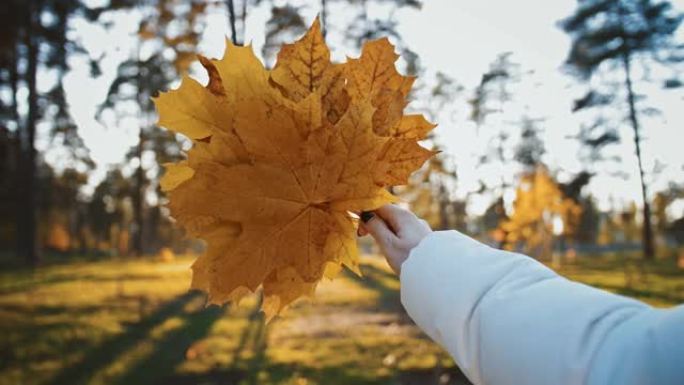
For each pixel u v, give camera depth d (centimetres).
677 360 45
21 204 2412
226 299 84
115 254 3700
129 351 814
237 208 81
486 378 59
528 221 1106
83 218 3969
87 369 721
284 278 85
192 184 81
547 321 54
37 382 662
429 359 727
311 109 81
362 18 1867
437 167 898
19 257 2378
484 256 66
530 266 63
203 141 87
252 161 81
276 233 82
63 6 2216
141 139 2777
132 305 1222
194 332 940
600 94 3002
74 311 1127
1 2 2059
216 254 82
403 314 1051
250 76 88
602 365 49
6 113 2339
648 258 2770
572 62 3008
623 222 4178
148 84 2611
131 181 3369
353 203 83
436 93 2780
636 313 51
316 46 89
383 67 90
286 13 1028
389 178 86
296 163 82
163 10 1443
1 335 884
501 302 59
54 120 3027
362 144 82
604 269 1972
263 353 786
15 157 2412
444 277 67
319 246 84
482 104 3278
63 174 3372
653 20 2809
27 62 2227
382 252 82
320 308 1137
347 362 729
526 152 3247
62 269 2077
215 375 693
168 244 4012
